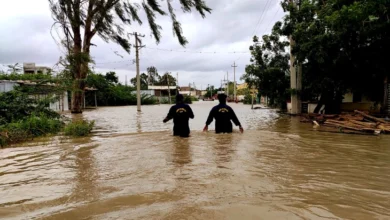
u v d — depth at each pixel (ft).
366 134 27.45
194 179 12.31
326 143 22.09
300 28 45.96
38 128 30.73
